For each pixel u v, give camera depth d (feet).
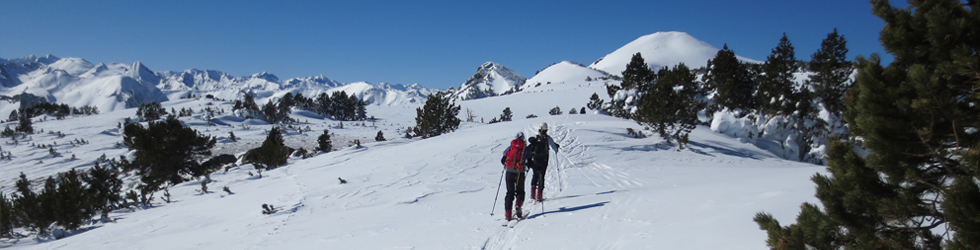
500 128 111.04
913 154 9.60
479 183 46.14
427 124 118.52
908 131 9.49
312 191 48.47
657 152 69.67
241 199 48.65
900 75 10.11
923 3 10.41
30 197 44.96
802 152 91.56
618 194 29.27
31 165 108.17
